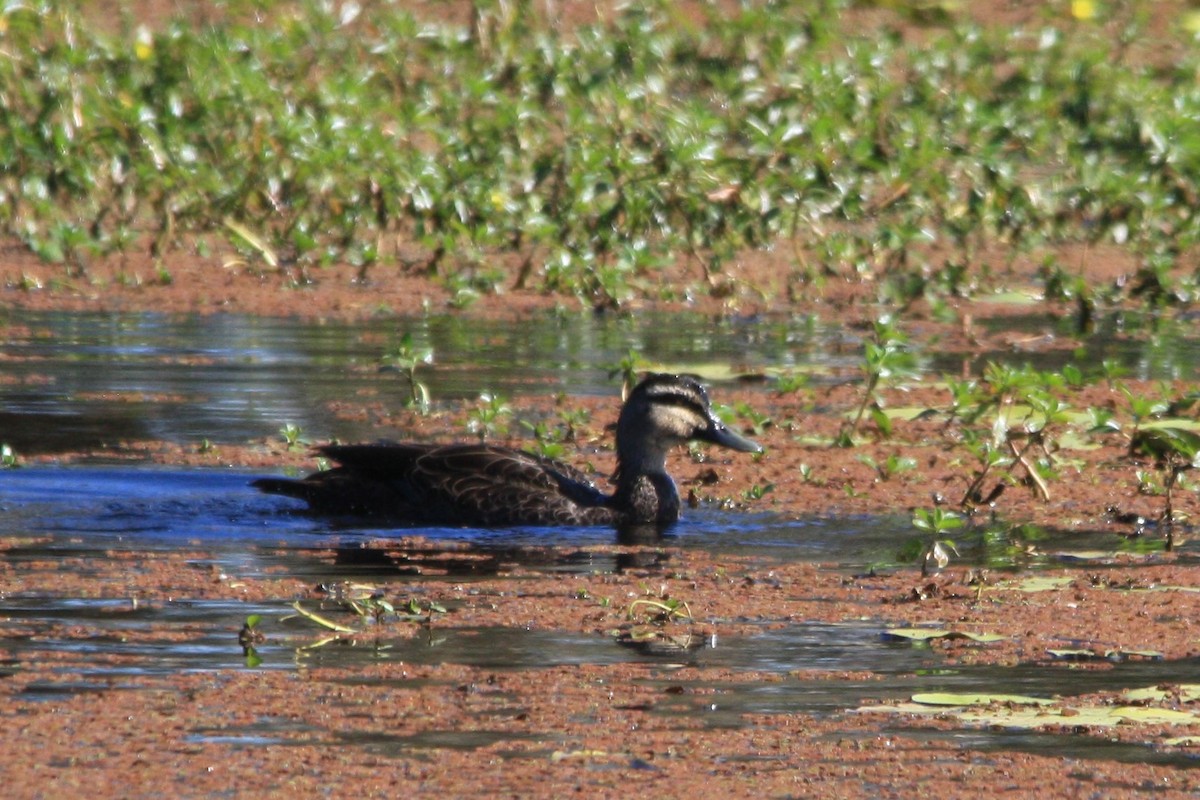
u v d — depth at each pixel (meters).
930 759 8.25
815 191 22.39
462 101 24.97
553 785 7.88
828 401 16.88
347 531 12.52
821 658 9.68
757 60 27.34
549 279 21.73
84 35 25.80
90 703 8.77
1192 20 32.44
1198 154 23.61
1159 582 11.34
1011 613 10.62
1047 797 7.83
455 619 10.30
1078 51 29.36
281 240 23.34
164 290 21.19
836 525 12.89
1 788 7.73
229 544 12.03
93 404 15.87
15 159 23.27
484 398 15.22
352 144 23.11
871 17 32.44
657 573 11.49
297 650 9.64
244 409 15.87
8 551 11.63
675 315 20.88
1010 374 14.98
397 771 7.99
